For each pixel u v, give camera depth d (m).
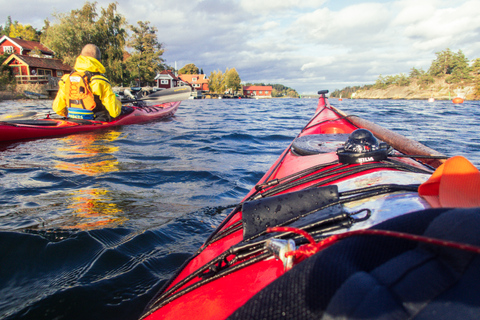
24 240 2.31
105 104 7.46
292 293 0.60
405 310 0.52
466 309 0.50
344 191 1.38
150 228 2.60
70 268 2.04
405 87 95.88
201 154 5.49
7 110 13.93
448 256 0.54
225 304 0.97
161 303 1.21
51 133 6.59
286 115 14.38
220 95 69.94
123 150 5.58
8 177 3.88
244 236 1.23
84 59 7.15
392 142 2.80
